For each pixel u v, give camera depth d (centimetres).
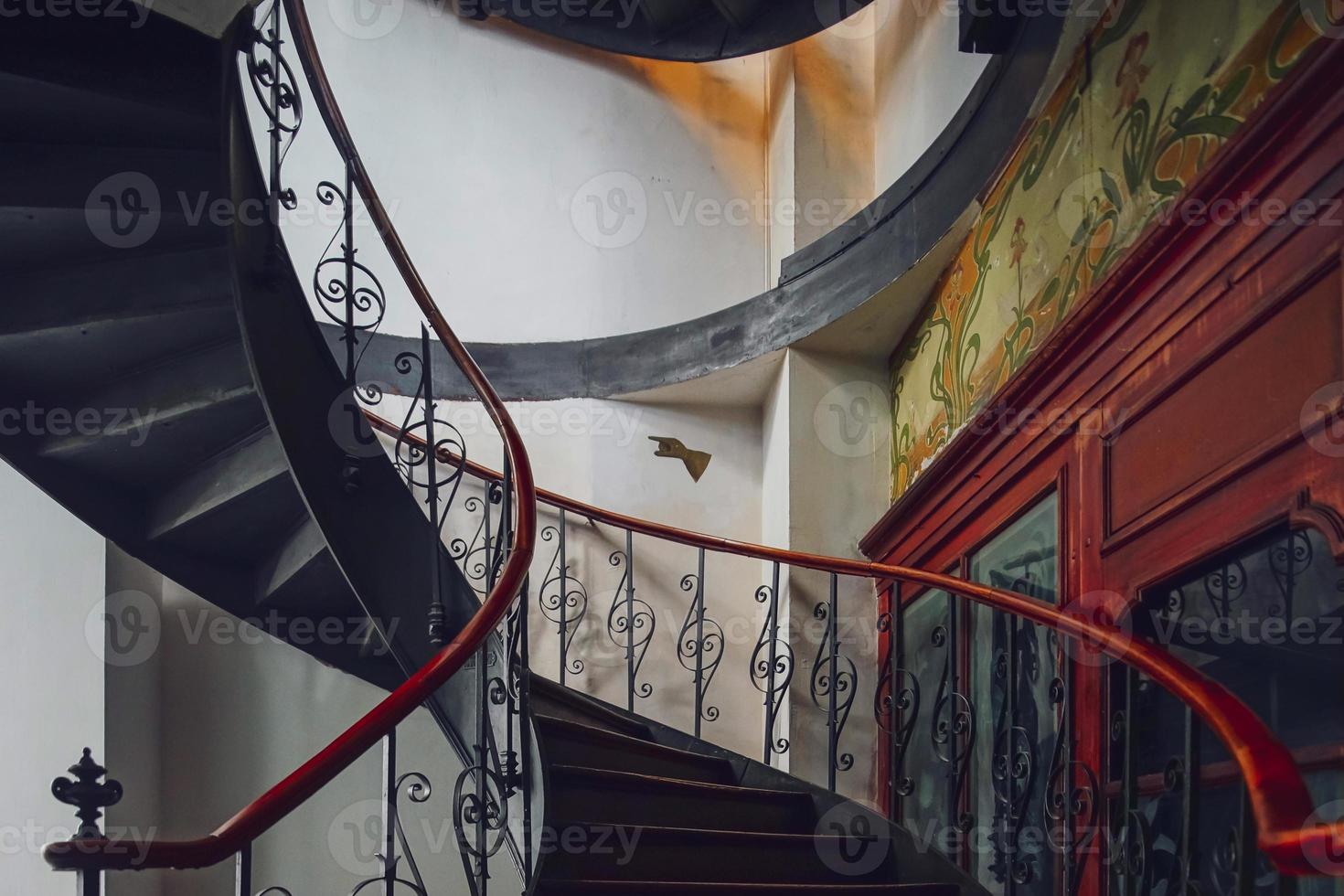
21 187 330
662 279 648
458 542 580
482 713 324
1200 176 281
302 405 362
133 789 503
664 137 667
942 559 472
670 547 606
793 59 627
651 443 616
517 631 337
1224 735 208
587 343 621
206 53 316
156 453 406
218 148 337
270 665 545
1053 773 328
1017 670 395
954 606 381
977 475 432
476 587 575
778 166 645
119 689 500
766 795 409
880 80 619
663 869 350
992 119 433
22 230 343
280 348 357
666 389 609
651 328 637
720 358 585
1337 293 235
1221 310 280
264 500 404
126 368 386
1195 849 233
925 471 468
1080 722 346
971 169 448
